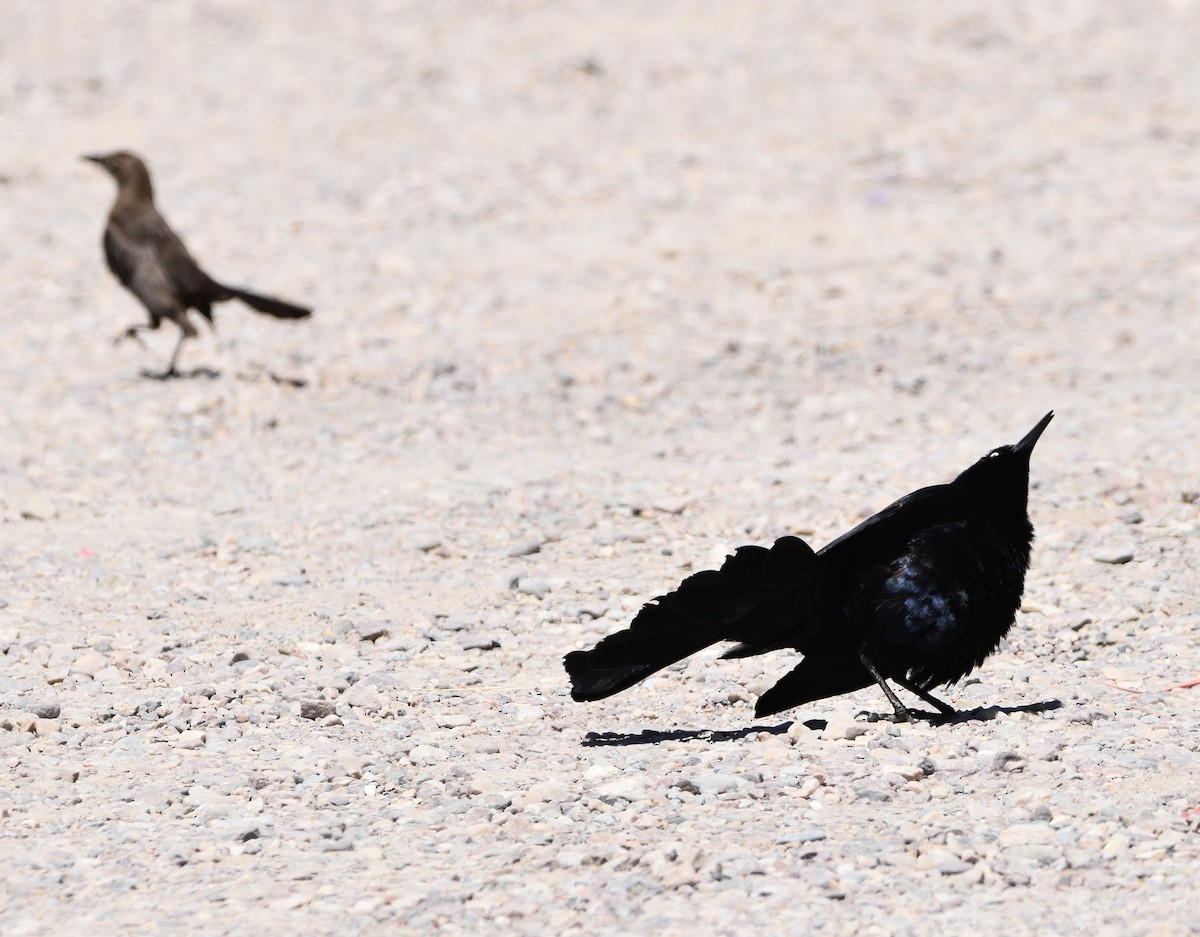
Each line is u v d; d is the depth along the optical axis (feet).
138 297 60.39
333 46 121.08
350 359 62.90
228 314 70.64
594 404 56.39
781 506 43.55
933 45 116.57
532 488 45.88
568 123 102.58
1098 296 69.10
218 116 106.63
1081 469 45.80
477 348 64.03
